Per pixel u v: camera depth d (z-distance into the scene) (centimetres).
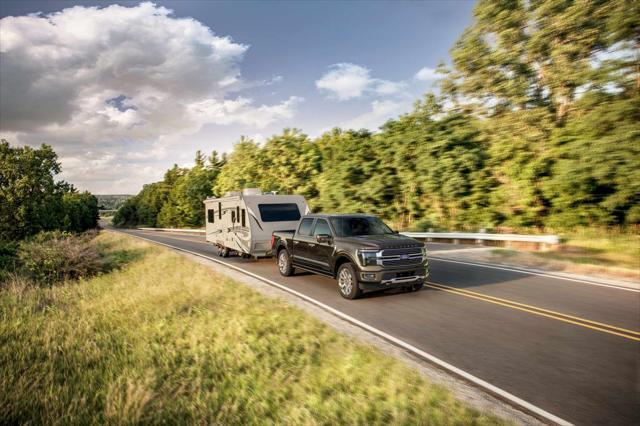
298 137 3691
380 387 440
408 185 2495
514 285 948
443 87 2308
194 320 728
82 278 1320
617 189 1446
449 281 1008
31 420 415
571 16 1650
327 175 3080
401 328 654
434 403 404
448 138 2203
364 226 956
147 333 671
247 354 547
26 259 1437
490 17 2006
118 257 1784
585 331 617
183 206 5478
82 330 709
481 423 367
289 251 1118
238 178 4066
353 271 832
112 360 565
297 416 389
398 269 814
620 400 409
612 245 1372
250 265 1403
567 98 1803
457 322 677
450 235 1891
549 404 405
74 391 480
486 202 2161
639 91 1346
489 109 2173
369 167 2723
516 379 462
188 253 1900
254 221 1349
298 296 894
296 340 596
